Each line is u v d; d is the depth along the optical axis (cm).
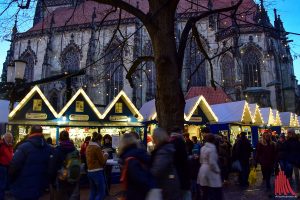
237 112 2483
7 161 1027
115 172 1878
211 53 5569
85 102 2278
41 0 1496
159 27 1035
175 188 630
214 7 5875
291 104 5612
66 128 2309
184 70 5666
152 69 5756
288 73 5788
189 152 1315
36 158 687
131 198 502
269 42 5531
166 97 998
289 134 1333
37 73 6512
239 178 1678
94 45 5997
